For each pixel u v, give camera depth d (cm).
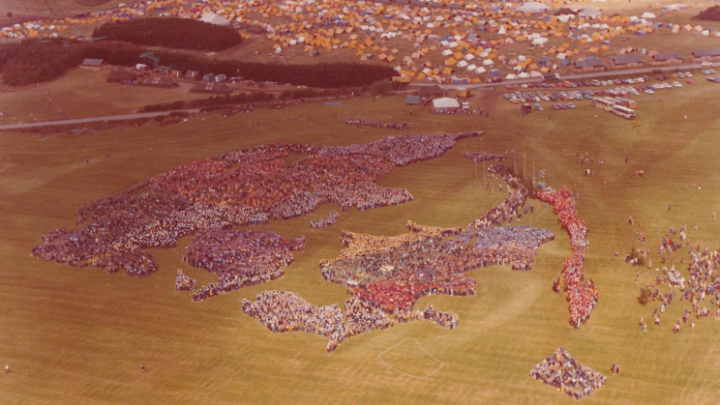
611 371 16438
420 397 15812
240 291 19912
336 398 15875
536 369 16388
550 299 19075
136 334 18400
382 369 16712
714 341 17275
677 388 15862
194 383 16562
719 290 18788
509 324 18138
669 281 19550
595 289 19275
